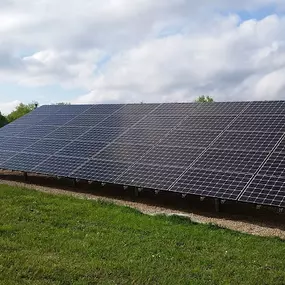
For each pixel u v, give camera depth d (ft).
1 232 46.37
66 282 33.24
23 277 33.81
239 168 62.80
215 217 58.70
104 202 64.49
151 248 43.09
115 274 35.58
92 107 116.37
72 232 48.24
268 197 54.39
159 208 63.93
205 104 93.35
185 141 76.59
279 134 69.31
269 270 37.55
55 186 81.46
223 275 36.01
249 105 85.25
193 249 43.47
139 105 106.42
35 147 96.07
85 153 84.23
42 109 128.67
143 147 79.25
